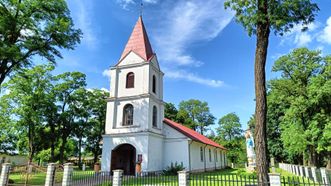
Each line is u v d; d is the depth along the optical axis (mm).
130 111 26109
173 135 27578
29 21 19891
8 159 44625
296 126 27875
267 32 11406
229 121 64312
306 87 28156
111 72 27797
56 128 36625
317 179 17672
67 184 13945
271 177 9734
